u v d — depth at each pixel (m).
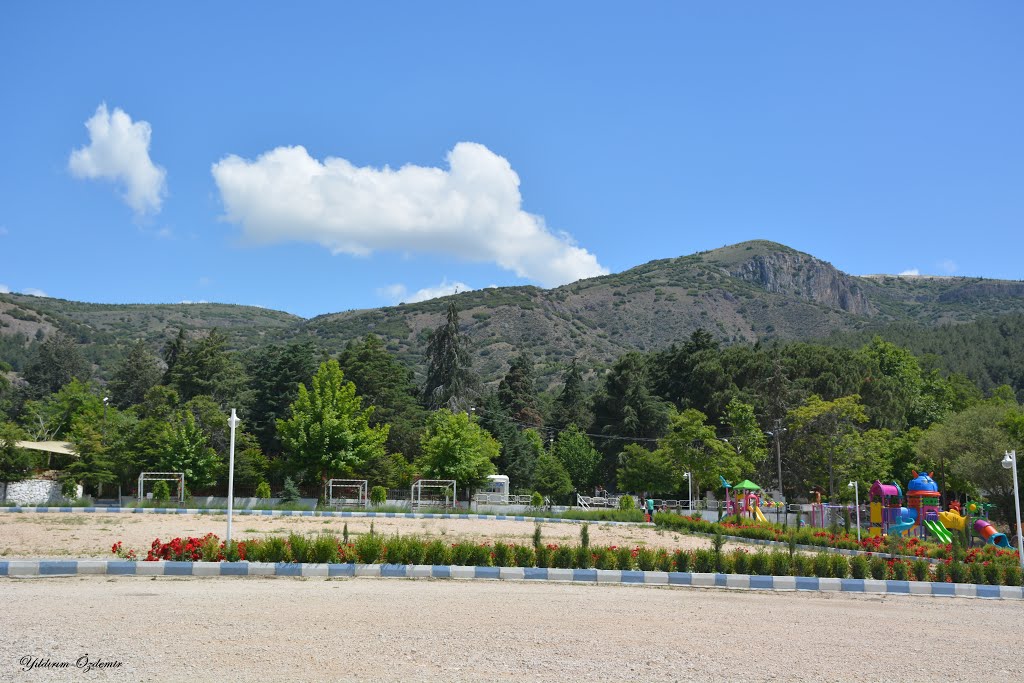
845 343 142.38
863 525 38.44
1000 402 76.56
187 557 17.14
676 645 11.05
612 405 73.12
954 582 20.88
